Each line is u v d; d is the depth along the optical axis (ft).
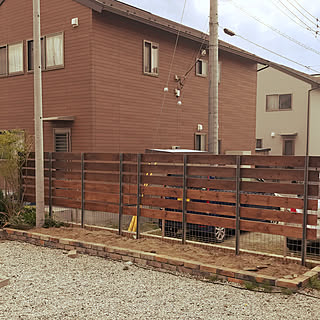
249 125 69.21
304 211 22.29
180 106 54.70
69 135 44.52
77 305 17.69
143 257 24.13
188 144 56.34
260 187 23.94
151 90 50.08
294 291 19.03
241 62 66.90
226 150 64.13
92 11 42.39
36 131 32.12
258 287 19.79
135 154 29.12
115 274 22.30
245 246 28.25
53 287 20.10
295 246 26.35
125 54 46.34
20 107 49.34
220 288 19.93
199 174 26.35
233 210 24.98
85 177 32.01
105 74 44.01
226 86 63.52
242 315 16.55
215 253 24.84
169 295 18.93
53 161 33.91
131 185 29.37
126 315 16.58
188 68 56.03
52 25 45.83
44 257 26.02
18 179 35.42
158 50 51.08
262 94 94.48
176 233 29.17
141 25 48.37
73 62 44.04
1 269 23.27
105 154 30.73
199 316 16.46
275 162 23.43
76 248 27.37
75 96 43.98
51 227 32.45
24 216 33.63
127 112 46.70
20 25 49.03
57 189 33.81
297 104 89.92
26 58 48.55
